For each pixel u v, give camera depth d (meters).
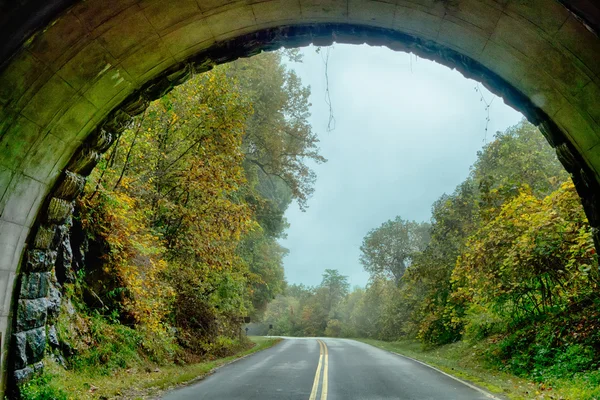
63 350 8.56
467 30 5.54
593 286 11.27
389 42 6.45
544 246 11.32
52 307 8.15
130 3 5.02
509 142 22.05
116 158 12.91
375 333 49.94
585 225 10.52
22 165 5.68
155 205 14.59
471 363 14.15
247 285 25.52
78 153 6.56
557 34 4.73
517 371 11.00
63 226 6.90
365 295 58.16
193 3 5.44
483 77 6.25
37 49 4.84
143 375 10.23
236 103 15.09
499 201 18.55
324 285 94.88
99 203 10.42
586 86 5.02
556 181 17.83
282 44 6.64
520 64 5.54
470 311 17.86
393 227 54.75
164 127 14.72
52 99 5.53
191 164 14.46
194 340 16.98
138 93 6.65
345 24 6.31
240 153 15.52
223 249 16.17
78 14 4.78
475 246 13.96
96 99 6.11
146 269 12.56
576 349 9.55
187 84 14.25
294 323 92.56
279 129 28.16
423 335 24.20
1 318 5.75
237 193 22.58
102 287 11.44
